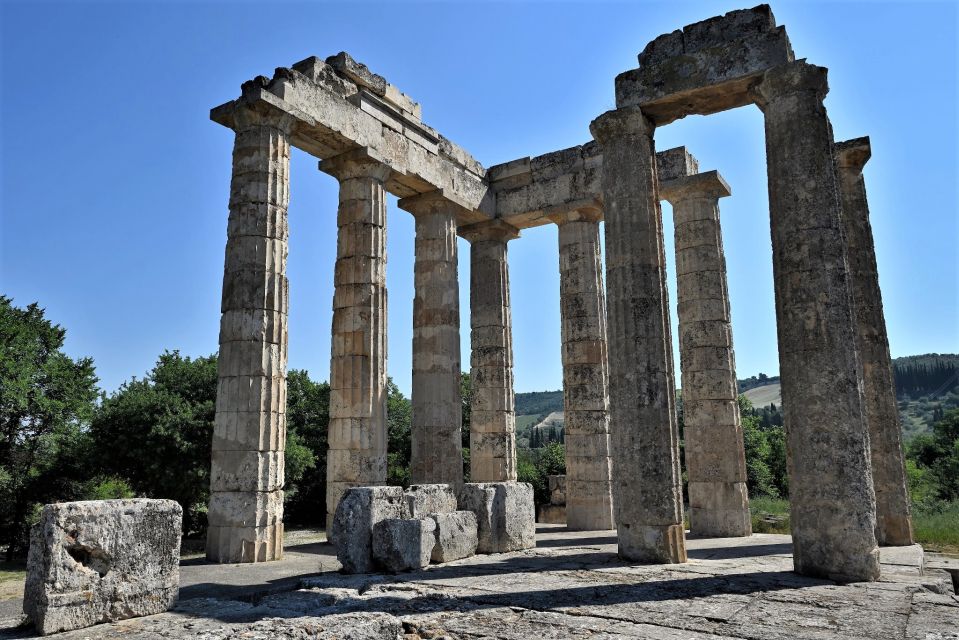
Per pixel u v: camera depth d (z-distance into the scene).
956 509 24.23
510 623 7.90
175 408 29.69
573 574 11.20
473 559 13.27
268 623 7.19
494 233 23.64
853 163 17.03
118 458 29.38
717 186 19.92
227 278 15.32
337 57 18.14
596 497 21.17
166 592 9.09
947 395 162.00
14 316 32.78
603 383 21.84
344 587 10.28
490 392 22.88
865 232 16.75
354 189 18.59
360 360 17.88
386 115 19.33
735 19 13.04
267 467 14.61
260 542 14.14
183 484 29.05
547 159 22.86
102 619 8.35
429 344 20.66
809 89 12.05
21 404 29.38
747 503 18.48
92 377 33.59
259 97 15.34
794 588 9.90
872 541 10.62
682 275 20.02
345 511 11.89
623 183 13.62
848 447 10.87
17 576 17.28
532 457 57.72
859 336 16.38
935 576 11.12
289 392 38.16
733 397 18.94
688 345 19.48
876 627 7.55
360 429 17.61
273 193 15.70
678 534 12.52
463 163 22.36
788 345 11.57
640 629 7.57
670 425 12.80
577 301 22.27
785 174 11.98
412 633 7.59
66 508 8.24
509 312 23.77
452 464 20.22
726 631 7.44
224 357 14.98
